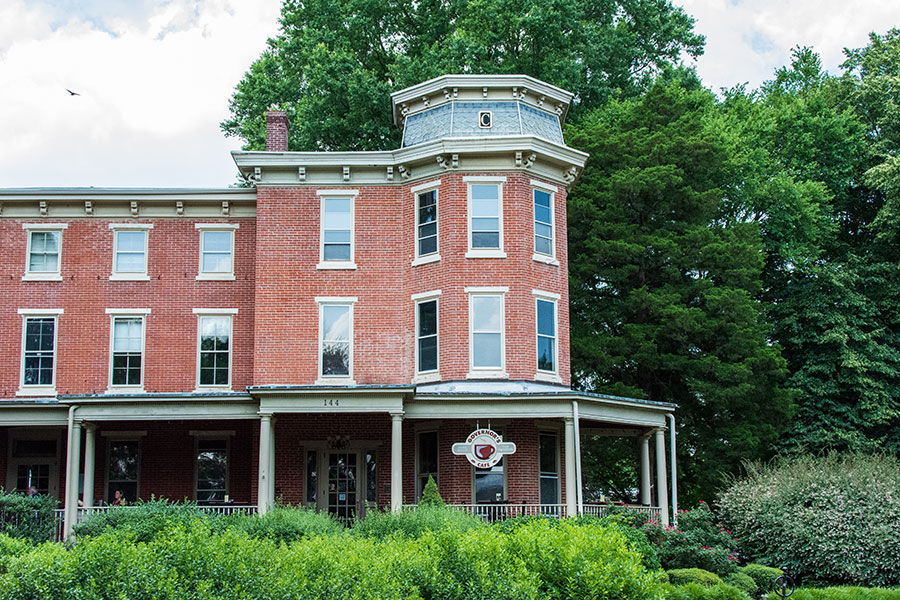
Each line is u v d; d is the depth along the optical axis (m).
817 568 24.39
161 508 23.94
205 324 31.86
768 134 42.97
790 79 50.50
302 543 15.24
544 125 32.16
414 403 26.94
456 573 14.31
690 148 36.03
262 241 30.91
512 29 42.81
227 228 32.41
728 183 39.88
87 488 27.30
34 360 31.42
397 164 30.98
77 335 31.56
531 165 30.62
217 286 32.03
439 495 25.83
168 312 31.84
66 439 31.02
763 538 25.45
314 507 29.78
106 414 27.08
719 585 20.86
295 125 43.31
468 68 41.50
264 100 45.59
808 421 38.69
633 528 24.36
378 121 41.72
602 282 36.66
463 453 26.73
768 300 42.44
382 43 47.12
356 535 21.61
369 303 30.69
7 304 31.64
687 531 25.06
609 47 47.06
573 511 26.02
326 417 30.27
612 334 35.91
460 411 26.92
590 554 14.96
